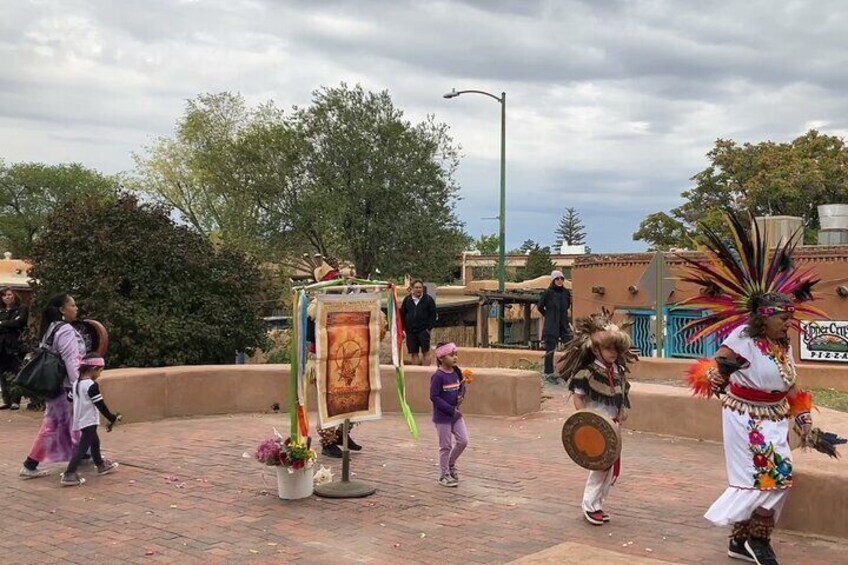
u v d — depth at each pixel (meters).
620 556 4.70
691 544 5.75
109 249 13.28
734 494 5.23
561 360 6.50
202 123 41.19
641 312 23.48
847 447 6.75
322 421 7.18
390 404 12.10
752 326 5.23
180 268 13.98
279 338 19.70
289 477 7.05
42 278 13.48
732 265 5.49
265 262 32.22
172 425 11.20
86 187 61.47
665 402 10.09
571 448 6.17
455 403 7.57
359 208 33.22
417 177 33.12
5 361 12.42
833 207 23.98
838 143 37.16
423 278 33.81
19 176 60.88
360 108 33.53
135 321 13.15
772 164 36.03
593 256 25.91
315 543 5.89
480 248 82.81
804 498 5.85
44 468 8.40
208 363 14.48
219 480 7.88
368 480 7.81
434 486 7.54
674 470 8.15
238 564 5.46
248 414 12.21
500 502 6.96
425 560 5.49
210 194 39.97
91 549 5.82
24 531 6.27
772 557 5.16
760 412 5.20
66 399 8.09
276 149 33.91
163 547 5.85
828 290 18.92
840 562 5.30
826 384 15.04
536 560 4.62
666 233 40.03
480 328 32.53
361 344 7.54
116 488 7.59
